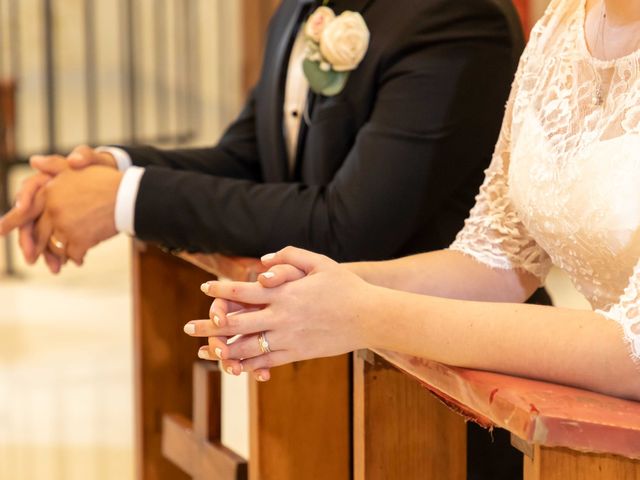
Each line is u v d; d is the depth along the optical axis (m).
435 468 1.91
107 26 9.34
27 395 4.95
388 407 1.88
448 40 2.33
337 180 2.35
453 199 2.45
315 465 2.16
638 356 1.52
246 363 1.72
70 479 4.11
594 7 1.85
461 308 1.64
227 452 2.44
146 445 2.81
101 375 5.21
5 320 5.98
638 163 1.67
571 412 1.38
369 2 2.45
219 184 2.43
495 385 1.50
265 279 1.69
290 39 2.68
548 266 2.07
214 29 9.14
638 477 1.41
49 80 7.75
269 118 2.71
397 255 2.43
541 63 1.95
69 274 6.95
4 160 7.03
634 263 1.71
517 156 1.93
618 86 1.74
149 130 9.47
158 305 2.78
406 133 2.30
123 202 2.47
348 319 1.68
